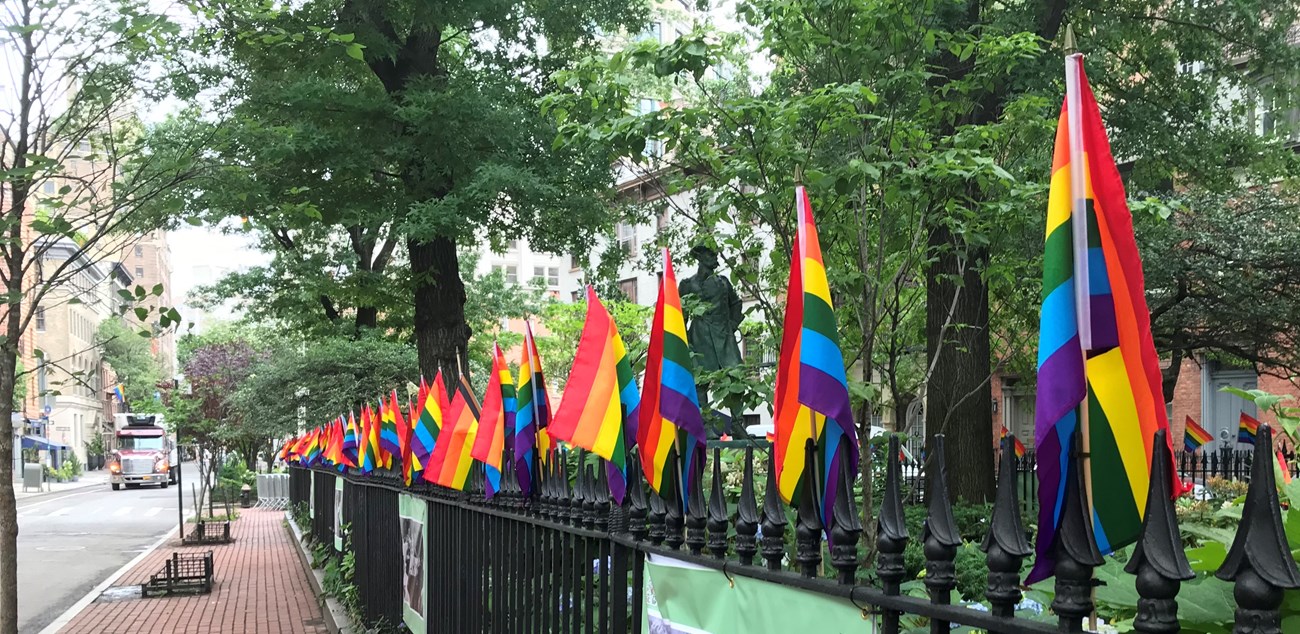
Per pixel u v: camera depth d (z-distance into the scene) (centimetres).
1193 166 1562
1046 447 212
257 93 1329
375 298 2059
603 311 430
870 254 692
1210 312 1566
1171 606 177
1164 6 1536
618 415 416
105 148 910
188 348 3256
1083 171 215
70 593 1560
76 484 5966
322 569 1484
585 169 1491
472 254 2836
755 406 636
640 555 392
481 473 615
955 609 215
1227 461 1376
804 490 279
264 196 970
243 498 3612
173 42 971
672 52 631
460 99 1383
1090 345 208
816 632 265
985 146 729
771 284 776
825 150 673
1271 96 1616
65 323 6650
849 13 653
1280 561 163
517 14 1500
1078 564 194
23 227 828
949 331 957
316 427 2086
